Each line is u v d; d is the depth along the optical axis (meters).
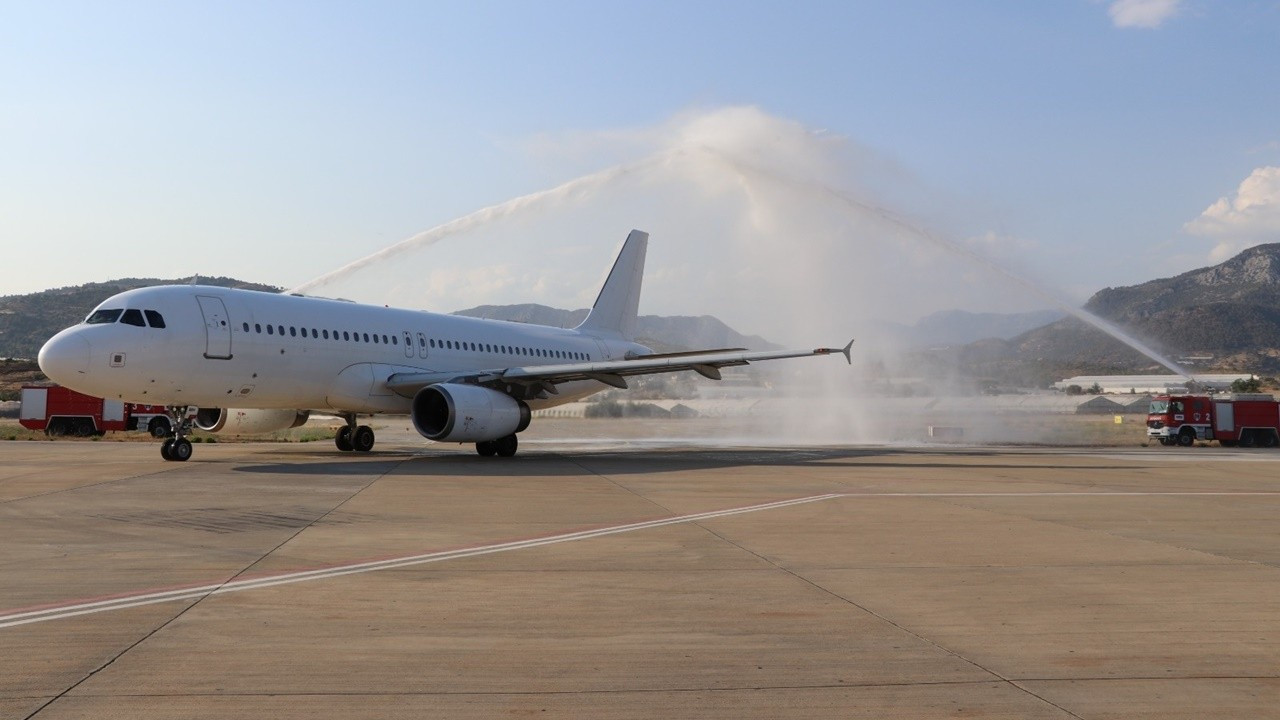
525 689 5.98
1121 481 22.80
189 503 15.95
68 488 18.23
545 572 10.02
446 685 6.05
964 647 7.07
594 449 35.34
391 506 15.80
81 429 43.59
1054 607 8.46
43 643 6.98
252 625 7.59
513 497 17.39
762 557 11.05
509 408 28.34
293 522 13.75
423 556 10.96
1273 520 15.16
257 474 21.80
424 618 7.88
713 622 7.81
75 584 9.16
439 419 28.67
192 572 9.82
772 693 5.95
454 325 32.75
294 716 5.43
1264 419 47.12
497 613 8.09
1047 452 36.62
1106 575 10.07
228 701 5.68
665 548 11.68
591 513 15.12
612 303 41.31
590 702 5.75
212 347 25.06
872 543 12.21
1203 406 46.75
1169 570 10.41
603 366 28.83
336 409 29.47
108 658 6.59
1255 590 9.30
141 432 47.00
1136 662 6.70
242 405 26.81
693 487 19.72
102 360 23.36
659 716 5.50
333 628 7.51
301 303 27.88
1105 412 74.31
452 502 16.48
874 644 7.14
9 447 33.78
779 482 21.11
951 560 10.95
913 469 25.77
